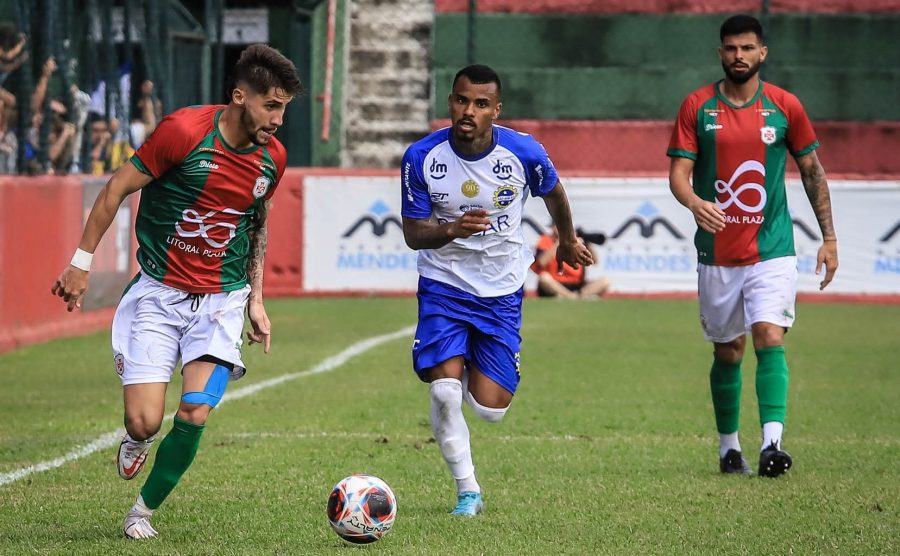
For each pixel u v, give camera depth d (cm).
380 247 6041
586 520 1995
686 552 1783
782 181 2492
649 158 6981
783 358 2442
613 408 3212
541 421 3019
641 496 2191
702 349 4384
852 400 3375
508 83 7225
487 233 2059
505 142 2042
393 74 7644
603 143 7006
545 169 2067
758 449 2722
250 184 1859
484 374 2097
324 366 3962
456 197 2047
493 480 2333
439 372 2050
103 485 2239
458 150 2038
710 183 2494
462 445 2048
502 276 2078
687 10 7150
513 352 2102
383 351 4316
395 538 1850
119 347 1870
